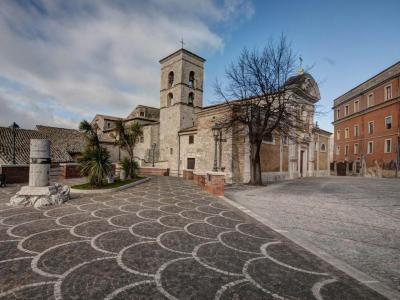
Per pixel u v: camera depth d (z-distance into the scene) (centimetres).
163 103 3528
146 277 367
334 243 549
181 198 1136
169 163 3262
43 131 3578
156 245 503
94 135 1522
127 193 1266
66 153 3156
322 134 3738
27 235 550
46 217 722
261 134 1919
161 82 3612
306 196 1292
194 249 487
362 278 380
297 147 3077
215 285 349
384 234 616
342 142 4669
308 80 2975
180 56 3319
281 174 2666
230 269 402
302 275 386
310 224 708
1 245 486
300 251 489
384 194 1383
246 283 357
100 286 339
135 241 524
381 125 3603
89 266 400
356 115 4200
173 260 432
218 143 2362
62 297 310
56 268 390
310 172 3359
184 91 3303
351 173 4284
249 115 2039
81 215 753
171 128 3328
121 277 365
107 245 496
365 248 520
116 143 2241
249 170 2198
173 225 658
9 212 786
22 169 1728
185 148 3002
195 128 2855
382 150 3566
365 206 994
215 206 952
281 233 610
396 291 345
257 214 830
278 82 1897
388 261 455
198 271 392
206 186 1442
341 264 430
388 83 3491
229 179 2195
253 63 1959
